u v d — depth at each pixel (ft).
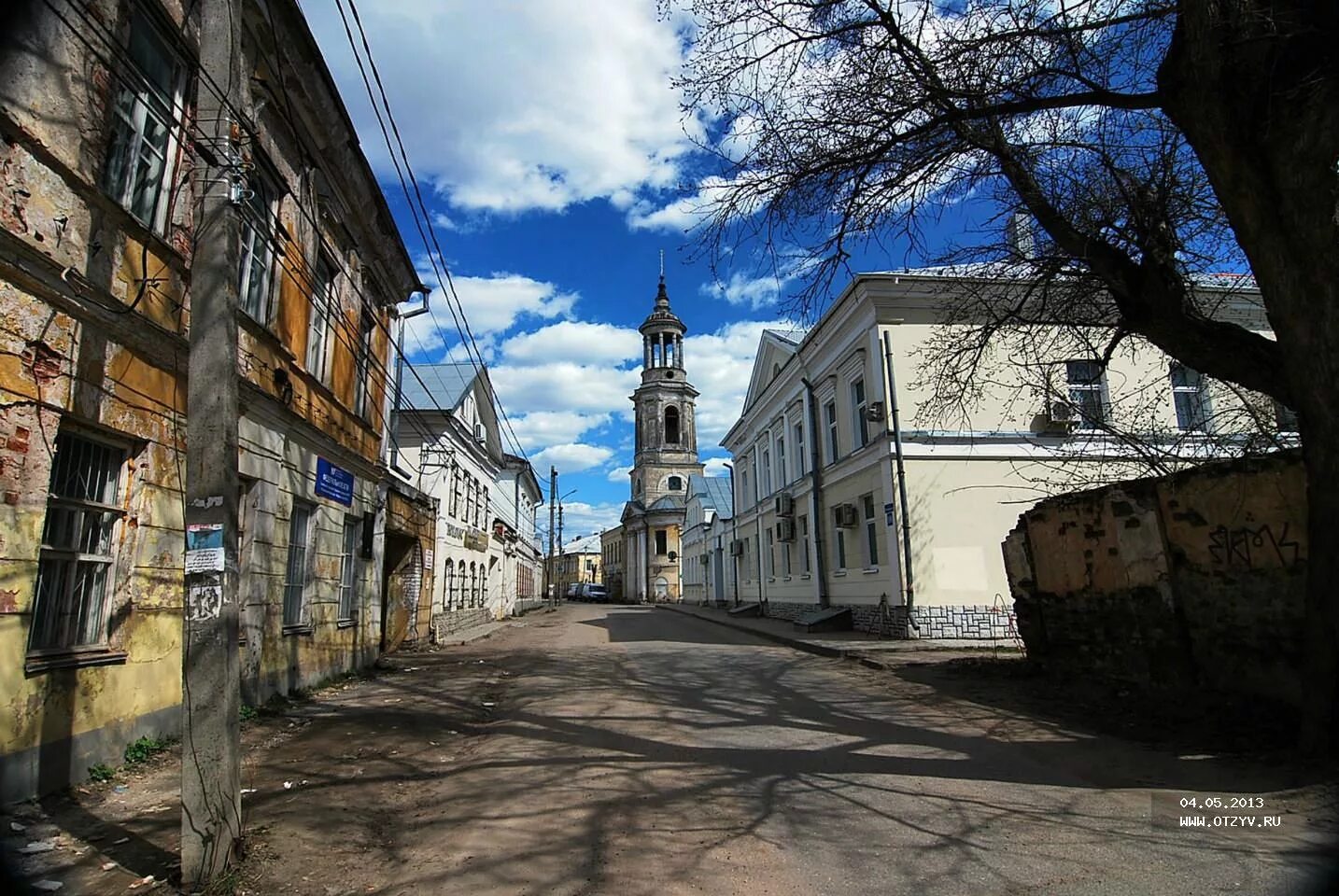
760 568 91.76
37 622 16.56
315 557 33.68
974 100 23.07
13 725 15.11
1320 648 17.35
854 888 12.16
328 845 14.43
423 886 12.57
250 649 26.96
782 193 25.62
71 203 17.15
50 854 13.46
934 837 14.33
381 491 45.16
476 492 86.28
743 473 103.50
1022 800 16.39
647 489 208.13
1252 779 16.55
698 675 38.93
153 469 20.39
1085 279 28.68
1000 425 52.49
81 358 17.47
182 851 12.42
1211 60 17.65
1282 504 20.80
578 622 95.20
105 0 18.56
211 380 13.50
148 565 20.16
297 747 22.48
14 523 15.25
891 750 21.29
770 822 15.44
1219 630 22.81
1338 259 16.65
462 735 24.81
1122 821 14.80
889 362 52.90
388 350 48.08
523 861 13.62
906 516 51.03
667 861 13.46
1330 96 16.48
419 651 54.29
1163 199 23.97
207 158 14.29
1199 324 22.27
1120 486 26.94
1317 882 11.80
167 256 21.15
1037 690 29.50
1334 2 16.60
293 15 27.48
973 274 36.96
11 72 15.30
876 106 23.88
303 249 31.86
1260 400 33.35
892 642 49.08
